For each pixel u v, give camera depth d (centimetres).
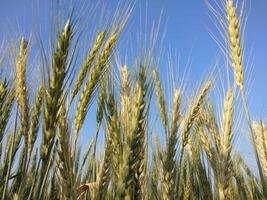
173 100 26
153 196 25
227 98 26
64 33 17
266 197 21
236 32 24
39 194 16
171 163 25
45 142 17
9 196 21
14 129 21
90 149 24
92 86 21
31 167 21
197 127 31
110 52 22
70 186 17
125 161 18
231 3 25
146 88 19
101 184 19
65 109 19
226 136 26
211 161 27
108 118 20
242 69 23
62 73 17
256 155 21
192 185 31
